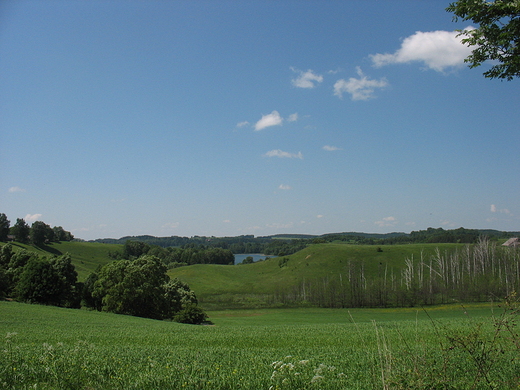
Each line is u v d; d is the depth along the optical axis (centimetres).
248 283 13225
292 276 13088
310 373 1135
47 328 3619
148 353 1736
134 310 6253
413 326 3164
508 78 829
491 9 759
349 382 989
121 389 948
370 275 11750
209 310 8769
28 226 14462
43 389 915
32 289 6625
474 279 9438
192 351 1914
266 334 3177
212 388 991
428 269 11481
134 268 6131
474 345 704
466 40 819
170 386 986
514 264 9200
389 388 684
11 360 1099
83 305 7556
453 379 743
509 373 861
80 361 1127
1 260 8369
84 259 14400
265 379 1058
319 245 16462
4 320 4059
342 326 3934
